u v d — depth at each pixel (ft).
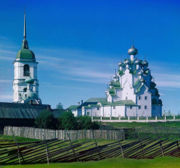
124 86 446.19
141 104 426.10
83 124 253.65
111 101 446.19
